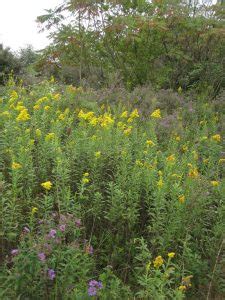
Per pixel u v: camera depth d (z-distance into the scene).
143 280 3.83
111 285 3.99
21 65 13.23
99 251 4.69
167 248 4.66
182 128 8.30
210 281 4.57
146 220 5.11
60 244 3.79
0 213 4.07
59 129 6.23
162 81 13.09
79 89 9.72
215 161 6.98
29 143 5.30
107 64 13.49
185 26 13.26
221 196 5.27
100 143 5.71
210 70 13.32
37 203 4.67
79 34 13.35
